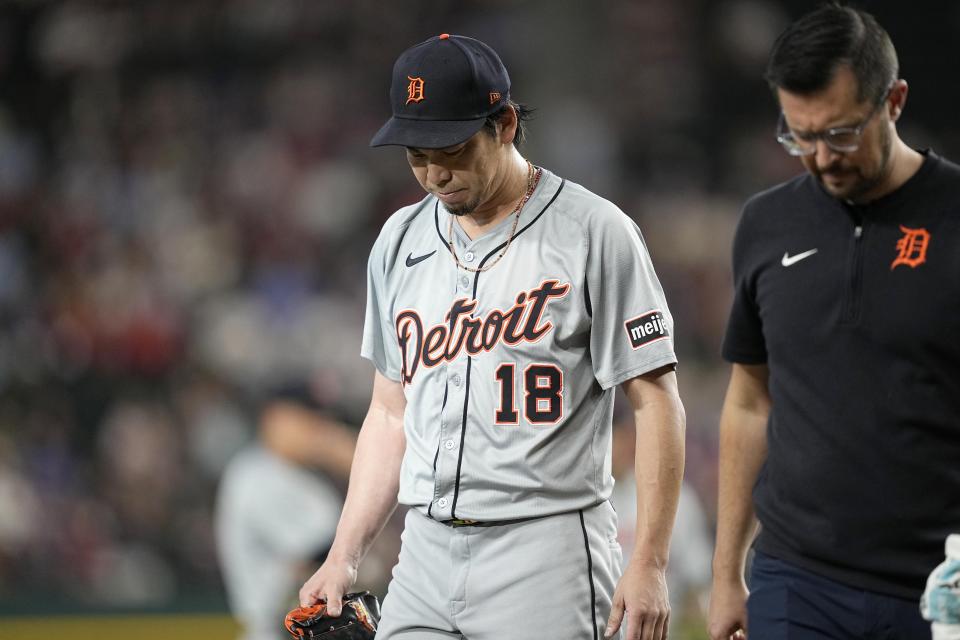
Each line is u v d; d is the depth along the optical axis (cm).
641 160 5959
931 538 1120
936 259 1115
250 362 4834
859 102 1082
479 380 1183
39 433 4419
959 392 1112
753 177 6022
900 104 1128
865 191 1130
